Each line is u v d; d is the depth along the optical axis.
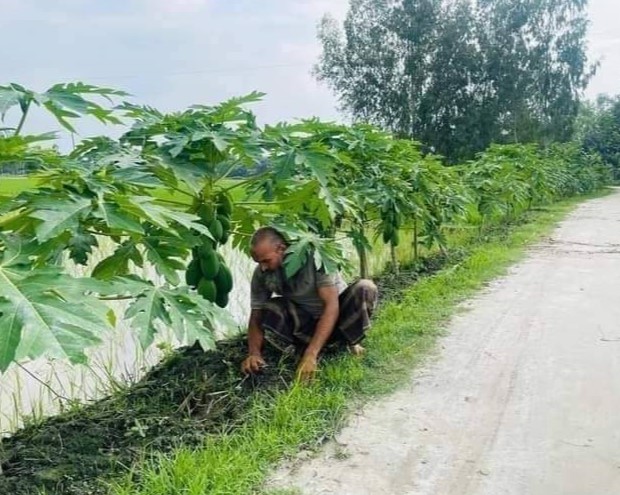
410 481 2.95
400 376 4.32
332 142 4.98
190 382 4.07
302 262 4.07
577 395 3.98
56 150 3.39
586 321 5.75
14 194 2.84
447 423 3.58
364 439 3.37
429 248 8.33
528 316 5.93
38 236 2.45
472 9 34.75
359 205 5.52
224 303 4.20
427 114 34.44
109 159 3.36
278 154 4.17
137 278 2.95
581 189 28.48
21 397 4.06
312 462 3.12
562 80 35.47
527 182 16.72
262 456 3.09
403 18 33.88
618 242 11.30
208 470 2.84
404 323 5.47
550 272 8.27
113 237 3.42
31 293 2.07
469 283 7.34
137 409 3.72
